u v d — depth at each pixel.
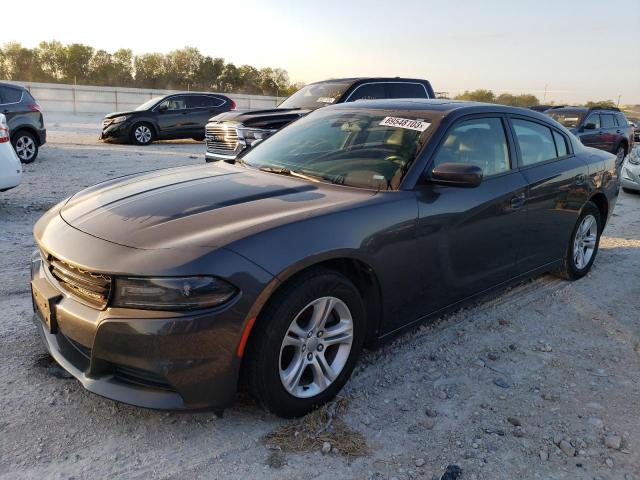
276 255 2.52
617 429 2.86
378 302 3.13
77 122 26.84
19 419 2.71
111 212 2.90
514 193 3.88
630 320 4.26
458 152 3.59
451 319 4.14
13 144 10.90
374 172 3.36
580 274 5.09
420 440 2.72
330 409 2.90
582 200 4.74
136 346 2.38
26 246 5.35
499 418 2.93
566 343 3.84
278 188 3.22
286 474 2.45
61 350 2.75
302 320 2.81
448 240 3.40
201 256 2.38
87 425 2.71
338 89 10.14
